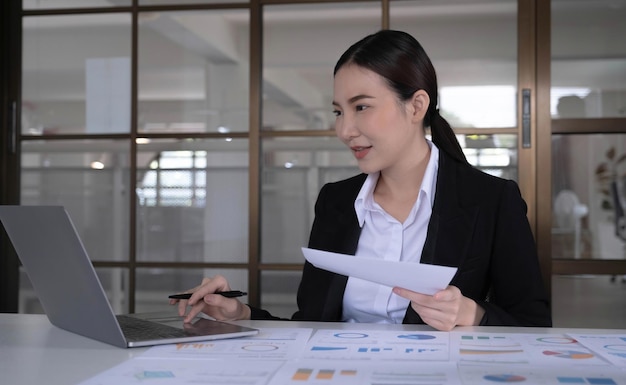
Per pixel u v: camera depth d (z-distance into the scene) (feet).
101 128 10.53
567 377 2.93
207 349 3.59
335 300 5.19
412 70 4.91
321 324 4.44
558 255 9.70
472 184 5.16
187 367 3.17
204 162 10.25
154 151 10.37
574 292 9.62
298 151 10.07
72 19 10.64
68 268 3.78
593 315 9.60
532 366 3.14
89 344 3.82
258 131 10.10
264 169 10.14
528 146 9.62
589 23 9.62
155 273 10.36
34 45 10.73
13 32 10.75
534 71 9.65
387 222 5.24
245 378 2.94
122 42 10.50
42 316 4.93
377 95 4.85
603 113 9.59
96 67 10.55
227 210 10.19
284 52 10.11
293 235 10.06
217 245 10.20
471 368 3.11
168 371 3.09
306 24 10.08
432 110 5.27
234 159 10.18
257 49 10.11
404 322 4.78
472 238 5.00
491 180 5.18
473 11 9.76
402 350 3.51
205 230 10.24
